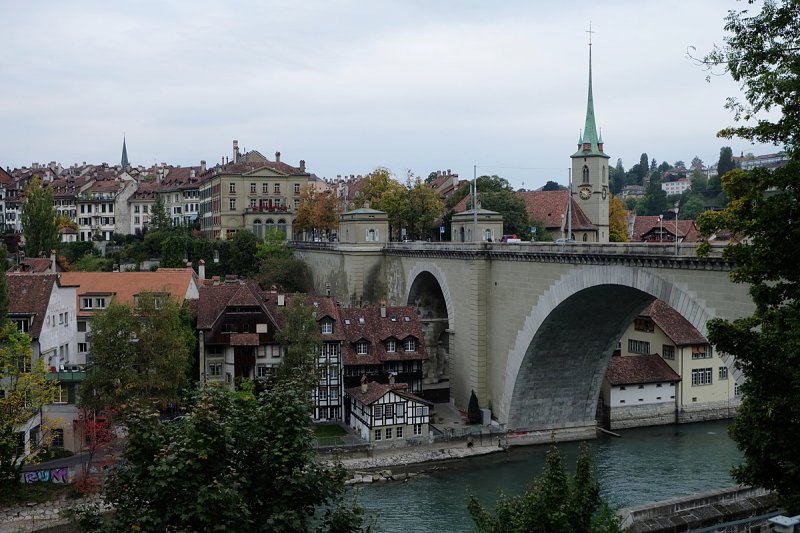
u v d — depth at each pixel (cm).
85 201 18862
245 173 16138
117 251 15888
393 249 10431
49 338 7175
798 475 2611
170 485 2272
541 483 2797
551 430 7781
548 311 6775
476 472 6825
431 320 9025
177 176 19450
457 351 8575
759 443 2645
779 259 2597
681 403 8469
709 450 7331
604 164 14912
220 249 14412
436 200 13575
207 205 17212
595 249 6050
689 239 12738
